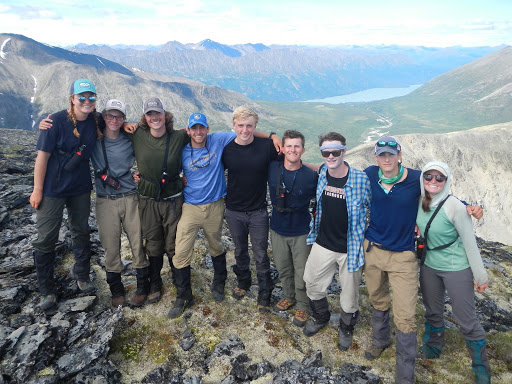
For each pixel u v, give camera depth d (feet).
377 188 8.62
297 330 10.27
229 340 9.22
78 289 10.09
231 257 13.93
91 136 8.73
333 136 8.38
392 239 8.62
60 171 8.50
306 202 9.50
